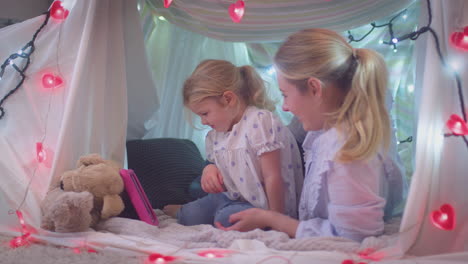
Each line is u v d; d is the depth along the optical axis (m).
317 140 1.10
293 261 0.86
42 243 1.08
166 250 0.95
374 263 0.84
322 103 1.04
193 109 1.29
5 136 1.29
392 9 1.46
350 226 0.96
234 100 1.28
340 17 1.51
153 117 1.71
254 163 1.23
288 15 1.53
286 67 1.07
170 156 1.60
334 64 1.02
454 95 0.95
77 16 1.28
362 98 0.99
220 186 1.28
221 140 1.31
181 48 1.80
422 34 1.12
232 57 1.87
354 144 0.97
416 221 0.93
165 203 1.50
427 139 0.94
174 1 1.53
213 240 1.05
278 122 1.25
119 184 1.17
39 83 1.31
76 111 1.28
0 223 1.22
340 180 0.97
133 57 1.52
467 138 0.93
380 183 1.04
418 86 1.12
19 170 1.25
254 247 0.96
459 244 0.93
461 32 0.94
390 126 1.04
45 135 1.29
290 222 1.06
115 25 1.42
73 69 1.29
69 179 1.16
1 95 1.32
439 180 0.95
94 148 1.37
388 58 1.61
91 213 1.16
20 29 1.29
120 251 0.98
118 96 1.43
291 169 1.27
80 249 1.02
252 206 1.24
